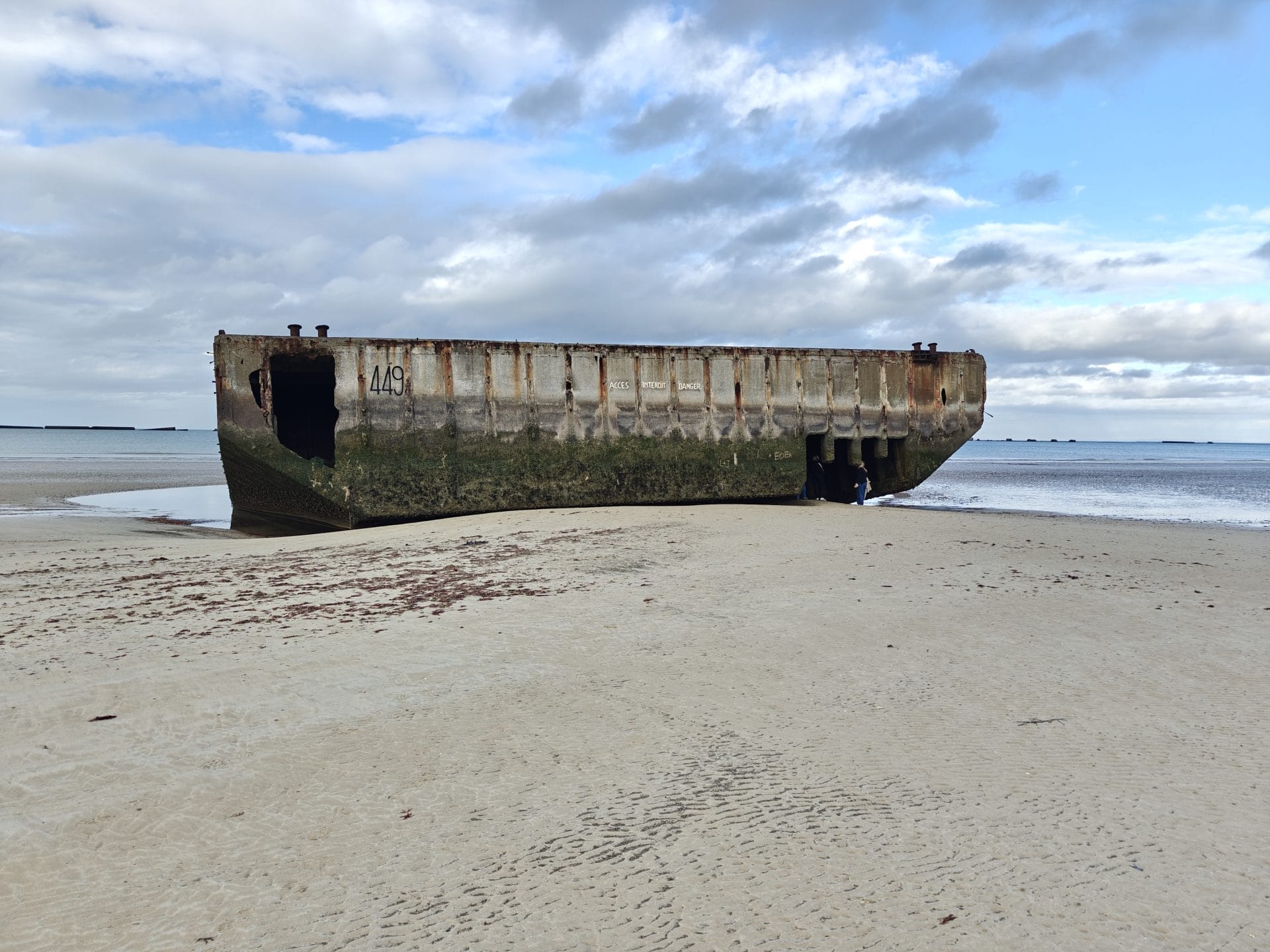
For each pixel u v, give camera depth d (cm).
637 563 1079
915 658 638
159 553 1327
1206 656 642
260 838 364
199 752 466
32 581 1052
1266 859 333
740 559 1082
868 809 382
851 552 1115
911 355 2220
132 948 283
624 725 502
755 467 2050
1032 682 581
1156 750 454
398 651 682
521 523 1518
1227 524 1969
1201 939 279
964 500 2950
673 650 670
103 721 519
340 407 1755
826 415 2127
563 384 1900
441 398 1814
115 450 9388
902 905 302
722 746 466
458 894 315
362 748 469
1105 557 1092
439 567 1113
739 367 2039
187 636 746
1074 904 301
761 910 301
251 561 1220
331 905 309
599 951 277
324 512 1786
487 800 398
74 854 351
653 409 1966
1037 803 386
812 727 495
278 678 606
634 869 330
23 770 443
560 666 629
